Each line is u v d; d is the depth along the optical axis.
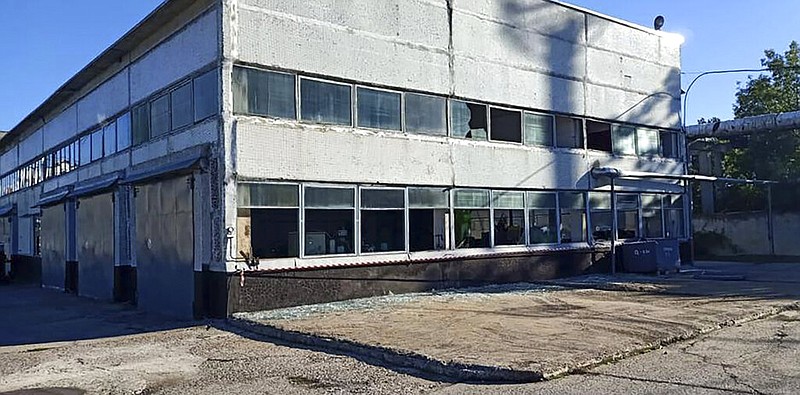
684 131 25.92
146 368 9.23
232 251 13.62
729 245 33.22
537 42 20.42
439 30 17.75
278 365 9.17
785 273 22.33
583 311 13.02
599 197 22.27
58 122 25.62
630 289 17.20
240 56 14.03
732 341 10.05
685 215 25.77
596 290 17.16
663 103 25.05
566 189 21.03
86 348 10.98
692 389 7.19
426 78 17.34
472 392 7.40
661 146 25.03
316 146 15.02
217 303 13.80
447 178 17.69
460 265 17.88
